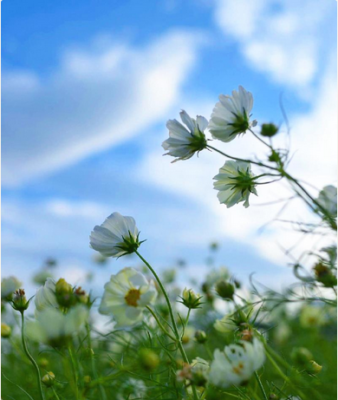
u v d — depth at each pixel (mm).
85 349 792
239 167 745
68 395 780
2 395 943
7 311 1117
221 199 749
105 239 672
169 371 771
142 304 585
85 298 731
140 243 674
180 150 731
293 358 697
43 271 1437
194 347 1119
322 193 731
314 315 1297
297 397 707
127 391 840
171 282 1473
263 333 734
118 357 913
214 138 730
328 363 1126
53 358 1105
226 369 536
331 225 685
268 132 710
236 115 726
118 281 594
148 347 794
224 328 801
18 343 1126
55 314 537
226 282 750
